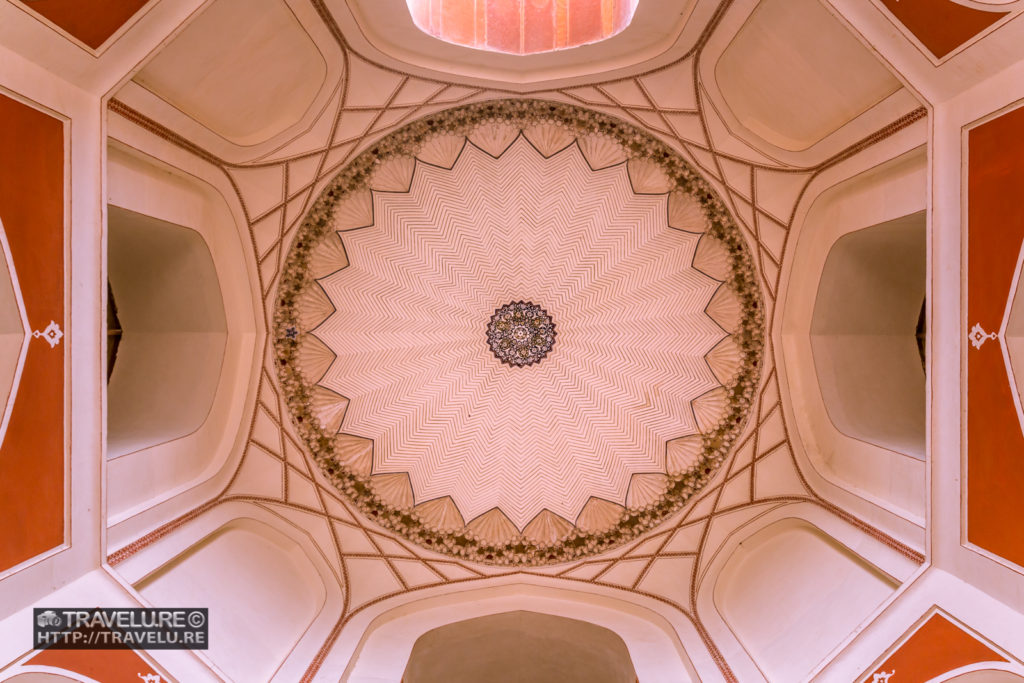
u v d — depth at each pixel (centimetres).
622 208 712
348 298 712
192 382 638
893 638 437
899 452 530
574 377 767
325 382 699
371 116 617
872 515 546
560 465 752
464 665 684
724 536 668
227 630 509
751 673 523
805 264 636
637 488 718
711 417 698
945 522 437
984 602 394
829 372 643
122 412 631
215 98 524
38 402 381
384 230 710
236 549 604
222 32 475
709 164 634
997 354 387
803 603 553
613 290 750
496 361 766
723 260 679
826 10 457
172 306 648
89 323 420
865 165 529
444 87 609
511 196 723
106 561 439
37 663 361
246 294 646
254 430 652
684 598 650
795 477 649
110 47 405
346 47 555
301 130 600
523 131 673
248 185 610
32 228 371
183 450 587
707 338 708
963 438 421
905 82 438
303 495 668
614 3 580
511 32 595
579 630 661
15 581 364
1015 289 371
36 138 373
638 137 645
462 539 712
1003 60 378
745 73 557
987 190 393
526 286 764
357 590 656
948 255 428
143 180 507
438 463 741
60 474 402
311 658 553
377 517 691
